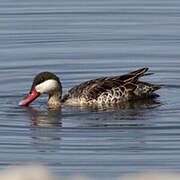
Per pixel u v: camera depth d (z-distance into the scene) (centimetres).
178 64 2119
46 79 1806
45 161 1353
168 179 850
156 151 1407
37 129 1571
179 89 1917
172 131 1536
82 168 1298
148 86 1828
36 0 2947
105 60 2161
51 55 2211
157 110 1703
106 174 1250
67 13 2694
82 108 1756
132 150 1414
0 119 1655
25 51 2250
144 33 2422
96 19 2611
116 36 2400
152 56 2192
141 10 2738
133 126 1575
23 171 860
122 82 1805
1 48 2278
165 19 2586
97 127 1573
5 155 1398
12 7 2803
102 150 1420
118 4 2853
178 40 2339
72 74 2050
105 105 1775
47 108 1770
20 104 1791
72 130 1558
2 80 1986
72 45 2316
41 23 2564
